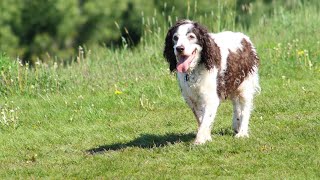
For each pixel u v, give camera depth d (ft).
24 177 35.17
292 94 49.78
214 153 36.24
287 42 63.46
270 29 70.49
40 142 42.60
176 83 54.19
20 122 47.50
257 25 75.10
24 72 58.08
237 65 39.04
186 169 34.17
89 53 66.08
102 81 56.59
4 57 59.98
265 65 56.65
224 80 38.34
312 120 42.55
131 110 49.37
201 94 37.83
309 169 33.01
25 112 49.83
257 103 47.65
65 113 48.96
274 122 42.83
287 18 72.90
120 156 37.17
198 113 38.65
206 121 37.86
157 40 69.31
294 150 35.88
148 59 62.64
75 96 53.52
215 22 76.13
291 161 34.17
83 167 35.78
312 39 63.77
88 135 43.45
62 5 118.01
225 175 33.12
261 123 42.83
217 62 37.40
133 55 66.54
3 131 45.73
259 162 34.40
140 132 43.27
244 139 38.50
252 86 40.75
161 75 56.70
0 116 48.26
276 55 58.59
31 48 118.11
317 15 74.33
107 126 45.29
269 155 35.29
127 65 61.98
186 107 49.16
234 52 39.06
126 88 53.98
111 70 60.54
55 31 118.83
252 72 40.57
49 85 56.08
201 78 37.47
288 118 43.62
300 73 55.47
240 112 40.60
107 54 70.69
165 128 43.73
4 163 38.45
